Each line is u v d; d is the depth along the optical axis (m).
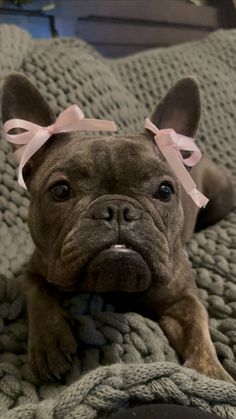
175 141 0.39
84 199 0.34
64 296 0.39
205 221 0.60
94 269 0.32
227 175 0.64
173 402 0.26
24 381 0.32
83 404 0.25
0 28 0.64
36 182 0.39
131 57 0.77
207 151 0.69
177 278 0.41
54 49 0.67
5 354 0.34
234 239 0.52
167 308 0.41
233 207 0.62
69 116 0.40
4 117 0.42
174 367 0.27
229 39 0.81
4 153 0.53
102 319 0.36
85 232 0.32
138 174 0.35
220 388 0.27
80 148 0.37
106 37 0.94
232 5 1.00
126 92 0.70
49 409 0.25
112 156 0.36
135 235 0.32
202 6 1.02
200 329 0.38
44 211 0.36
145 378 0.26
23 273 0.43
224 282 0.45
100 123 0.40
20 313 0.38
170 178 0.37
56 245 0.35
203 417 0.22
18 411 0.26
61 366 0.33
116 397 0.25
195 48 0.80
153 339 0.35
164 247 0.34
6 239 0.48
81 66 0.65
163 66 0.75
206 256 0.49
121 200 0.33
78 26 0.91
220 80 0.75
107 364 0.33
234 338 0.38
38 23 0.88
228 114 0.73
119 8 0.94
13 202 0.52
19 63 0.61
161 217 0.36
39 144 0.39
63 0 0.89
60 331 0.34
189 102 0.44
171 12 0.99
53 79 0.61
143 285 0.34
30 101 0.43
